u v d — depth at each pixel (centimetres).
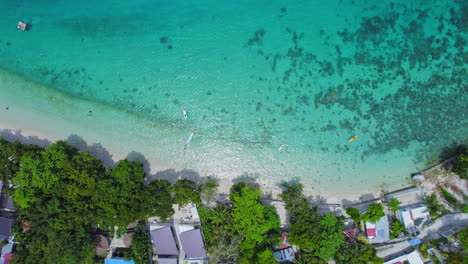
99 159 3619
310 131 3638
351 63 3688
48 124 3662
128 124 3681
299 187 3384
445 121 3566
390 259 3322
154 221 3506
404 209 3394
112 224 3241
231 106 3697
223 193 3575
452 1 3669
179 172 3619
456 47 3638
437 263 3253
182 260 3456
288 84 3703
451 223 3366
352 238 3309
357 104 3638
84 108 3691
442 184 3472
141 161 3625
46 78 3722
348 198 3538
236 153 3641
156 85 3731
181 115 3691
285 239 3412
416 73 3638
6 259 3331
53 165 3262
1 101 3684
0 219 3347
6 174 3344
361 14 3734
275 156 3625
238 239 3206
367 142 3591
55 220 3203
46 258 3195
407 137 3575
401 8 3716
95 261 3412
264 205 3516
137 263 3272
